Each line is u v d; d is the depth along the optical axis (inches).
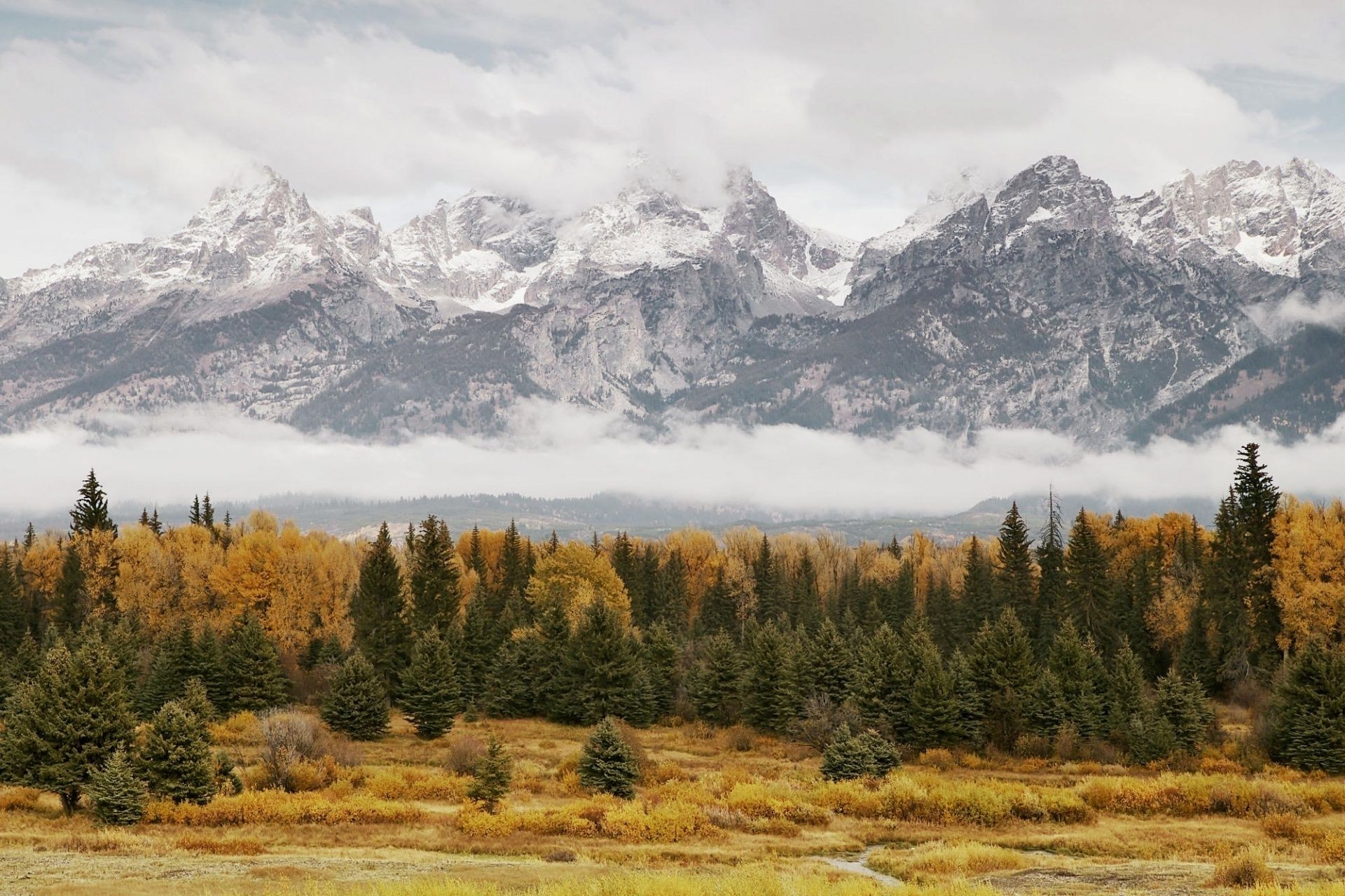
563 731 3934.5
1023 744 3437.5
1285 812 2498.8
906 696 3567.9
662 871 1961.1
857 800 2635.3
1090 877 1884.8
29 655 3885.3
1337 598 3909.9
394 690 4350.4
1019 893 1743.4
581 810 2448.3
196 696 2979.8
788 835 2400.3
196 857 1959.9
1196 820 2503.7
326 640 4758.9
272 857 1993.1
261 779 2728.8
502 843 2207.2
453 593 5123.0
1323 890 1562.5
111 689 2477.9
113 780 2281.0
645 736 3941.9
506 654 4284.0
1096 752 3388.3
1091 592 4788.4
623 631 4315.9
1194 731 3319.4
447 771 3041.3
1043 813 2513.5
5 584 5049.2
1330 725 3083.2
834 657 3927.2
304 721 3038.9
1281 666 3885.3
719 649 4175.7
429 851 2138.3
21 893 1573.6
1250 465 4325.8
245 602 4985.2
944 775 3184.1
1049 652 4042.8
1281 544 4163.4
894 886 1685.5
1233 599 4224.9
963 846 2176.4
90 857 1919.3
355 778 2795.3
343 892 1536.7
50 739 2390.5
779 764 3366.1
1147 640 4650.6
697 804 2620.6
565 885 1529.3
